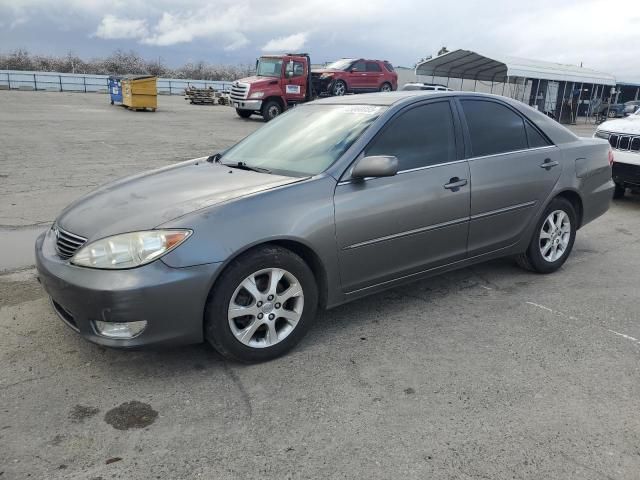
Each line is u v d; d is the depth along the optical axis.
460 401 2.92
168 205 3.20
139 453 2.49
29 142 12.34
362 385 3.07
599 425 2.73
